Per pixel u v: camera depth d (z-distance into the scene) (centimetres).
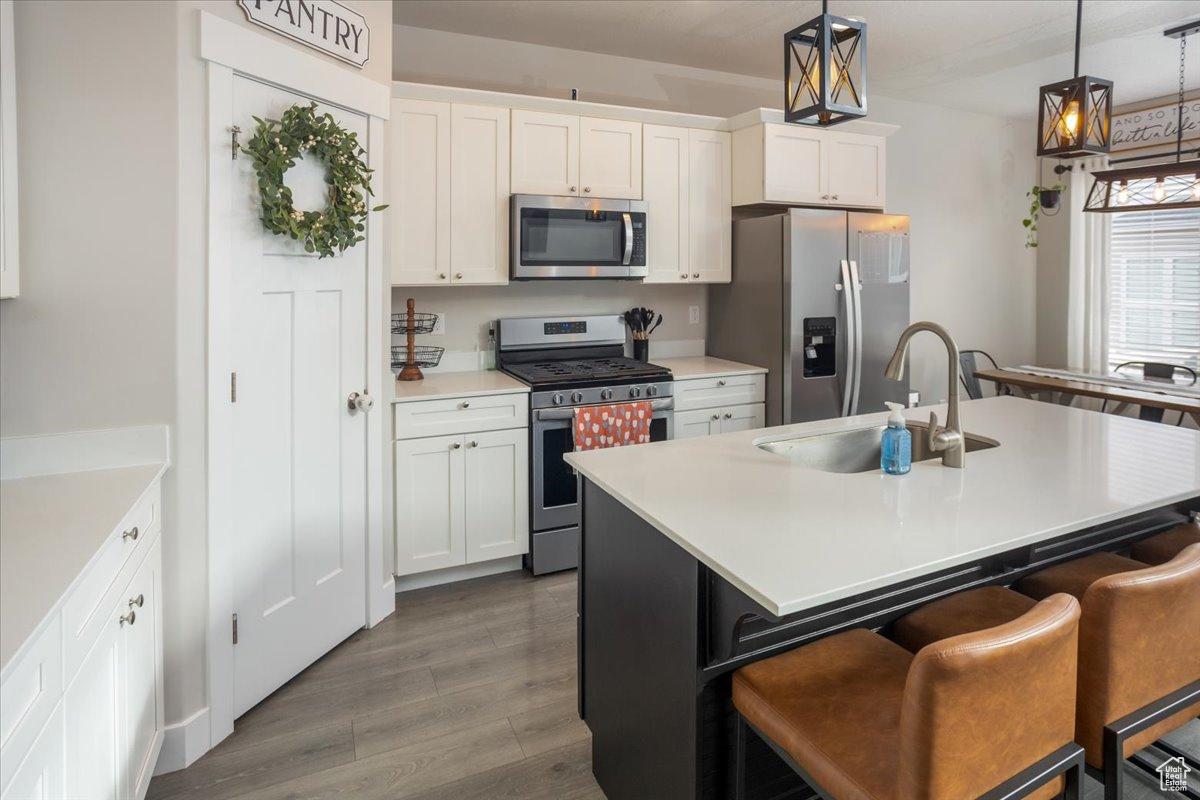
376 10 264
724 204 394
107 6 179
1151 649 133
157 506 186
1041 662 113
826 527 147
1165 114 493
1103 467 191
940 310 531
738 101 438
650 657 161
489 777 196
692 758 145
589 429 330
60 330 181
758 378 379
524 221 331
